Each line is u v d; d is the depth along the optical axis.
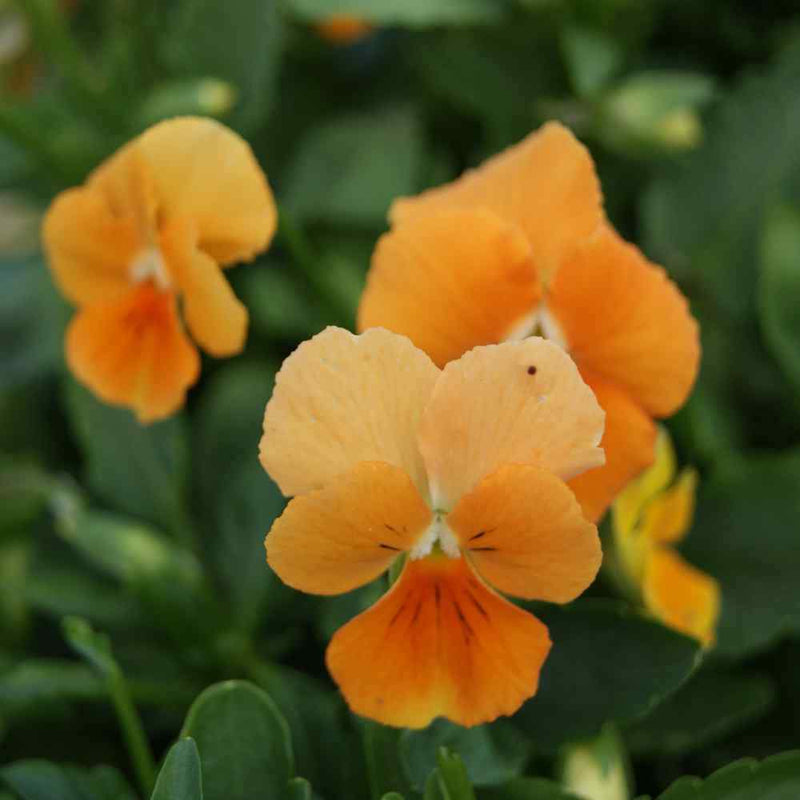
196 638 0.33
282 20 0.38
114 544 0.33
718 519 0.34
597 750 0.31
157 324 0.30
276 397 0.26
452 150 0.42
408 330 0.28
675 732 0.32
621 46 0.40
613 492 0.28
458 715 0.26
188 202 0.29
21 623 0.35
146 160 0.29
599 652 0.29
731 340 0.37
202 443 0.36
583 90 0.38
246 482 0.35
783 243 0.36
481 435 0.26
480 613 0.26
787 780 0.27
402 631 0.26
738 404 0.37
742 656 0.33
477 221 0.28
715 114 0.38
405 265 0.28
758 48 0.40
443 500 0.27
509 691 0.26
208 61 0.39
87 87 0.39
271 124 0.41
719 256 0.37
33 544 0.35
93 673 0.33
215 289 0.29
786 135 0.37
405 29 0.41
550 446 0.26
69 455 0.39
